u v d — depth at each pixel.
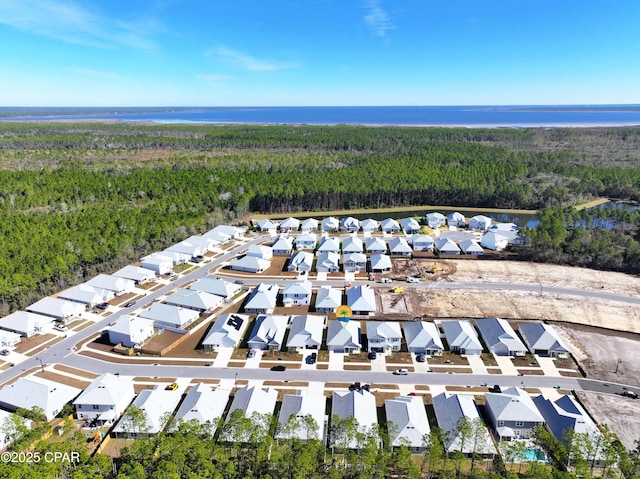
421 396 88.44
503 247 174.75
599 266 153.00
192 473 62.47
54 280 138.12
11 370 97.62
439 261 161.62
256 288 132.75
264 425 75.56
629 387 90.62
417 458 73.62
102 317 121.69
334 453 73.31
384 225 197.75
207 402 82.31
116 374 96.12
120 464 70.12
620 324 115.50
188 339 110.75
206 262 162.62
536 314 121.12
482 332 110.50
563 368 97.62
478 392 89.50
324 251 167.62
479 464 72.00
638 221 181.38
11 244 144.88
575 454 69.12
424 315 121.06
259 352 104.44
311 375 95.56
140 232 168.25
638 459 67.12
